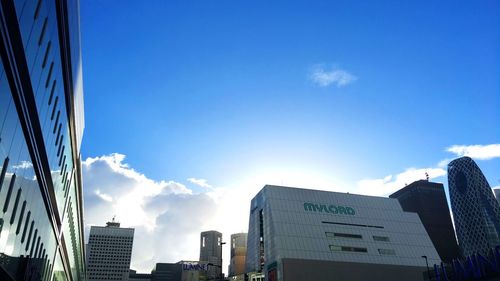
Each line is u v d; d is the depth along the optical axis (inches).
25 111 1328.7
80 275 6407.5
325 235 6107.3
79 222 4025.6
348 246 6087.6
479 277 2881.4
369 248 6181.1
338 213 6501.0
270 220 6181.1
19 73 1211.2
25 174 1449.3
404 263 6131.9
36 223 1784.0
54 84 1691.7
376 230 6486.2
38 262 1959.9
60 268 3287.4
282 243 5812.0
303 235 5999.0
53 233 2422.5
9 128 1189.1
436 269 3417.8
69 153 2507.4
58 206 2337.6
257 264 6510.8
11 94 1168.2
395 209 6948.8
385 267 5984.3
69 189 2792.8
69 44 1808.6
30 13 1193.4
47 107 1624.0
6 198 1242.0
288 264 5570.9
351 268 5821.9
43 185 1812.3
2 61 1061.1
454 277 3164.4
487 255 2878.9
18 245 1493.6
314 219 6274.6
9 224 1322.6
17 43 1128.2
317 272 5634.8
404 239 6491.1
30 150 1491.1
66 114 2118.6
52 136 1827.0
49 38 1478.8
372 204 6870.1
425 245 6515.8
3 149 1151.6
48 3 1393.9
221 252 3730.3
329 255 5871.1
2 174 1170.6
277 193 6491.1
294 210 6309.1
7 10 1005.8
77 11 2011.6
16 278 1545.3
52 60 1582.2
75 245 4183.1
